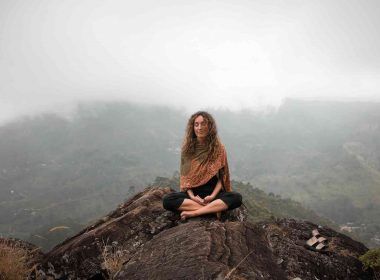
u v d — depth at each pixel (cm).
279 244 395
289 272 351
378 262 396
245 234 319
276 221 517
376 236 15150
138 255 300
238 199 419
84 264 361
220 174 454
